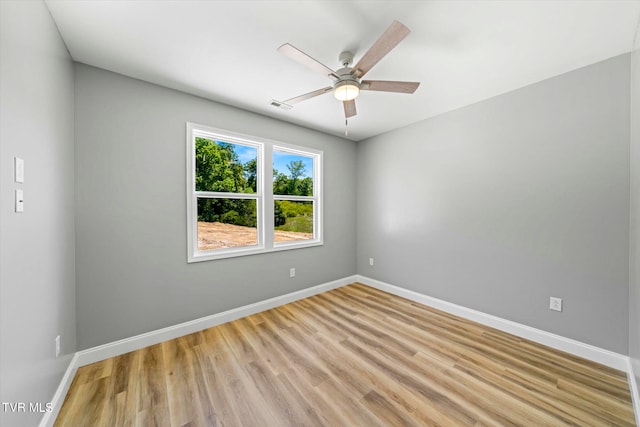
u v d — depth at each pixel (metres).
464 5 1.38
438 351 2.07
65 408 1.47
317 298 3.35
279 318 2.72
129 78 2.09
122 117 2.05
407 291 3.33
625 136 1.80
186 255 2.38
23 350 1.08
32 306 1.17
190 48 1.75
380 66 1.97
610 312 1.87
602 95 1.89
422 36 1.63
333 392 1.61
